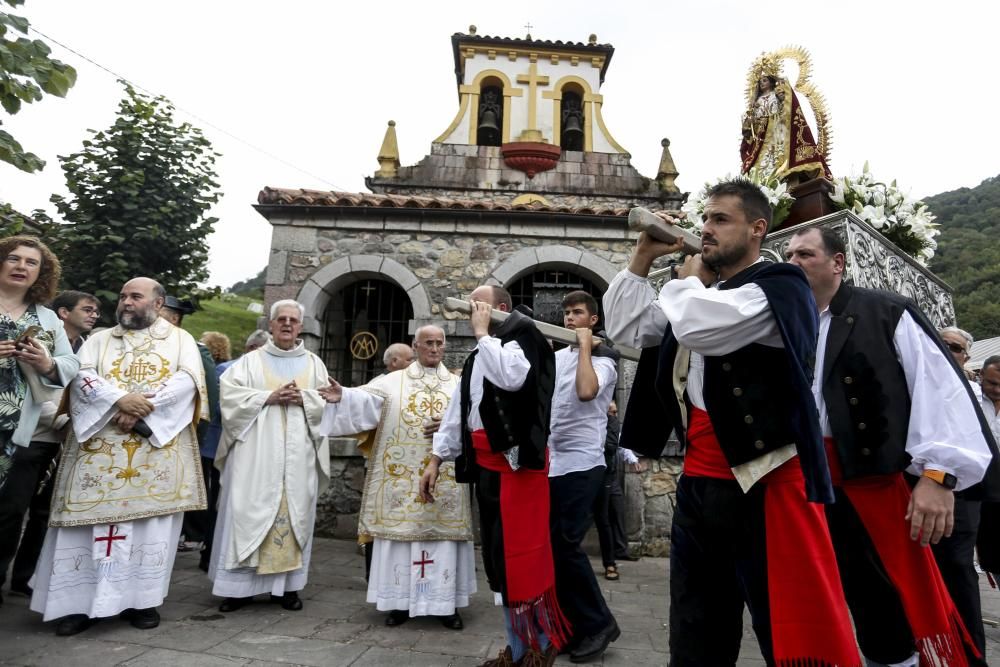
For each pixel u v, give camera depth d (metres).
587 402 3.08
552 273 6.67
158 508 3.10
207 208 7.42
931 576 1.79
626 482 5.63
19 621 3.07
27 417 2.86
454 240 6.44
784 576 1.41
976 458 1.64
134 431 3.11
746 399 1.49
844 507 1.92
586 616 2.82
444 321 6.26
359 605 3.65
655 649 3.00
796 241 2.13
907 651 1.81
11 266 2.92
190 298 7.25
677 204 11.02
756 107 4.00
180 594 3.71
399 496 3.45
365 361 6.87
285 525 3.45
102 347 3.26
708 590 1.58
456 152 11.23
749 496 1.50
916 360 1.87
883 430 1.85
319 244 6.40
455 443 3.06
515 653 2.53
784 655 1.36
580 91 12.25
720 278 1.76
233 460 3.53
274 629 3.11
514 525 2.43
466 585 3.41
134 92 7.08
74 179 6.81
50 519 2.98
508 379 2.44
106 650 2.71
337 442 5.90
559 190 11.01
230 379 3.67
